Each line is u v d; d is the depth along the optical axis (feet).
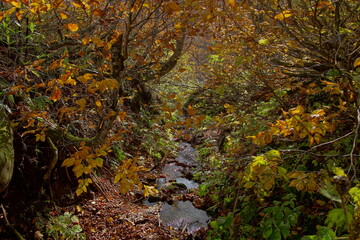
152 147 20.94
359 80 5.23
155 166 19.65
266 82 10.14
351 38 8.88
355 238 3.17
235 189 12.19
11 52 11.08
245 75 12.98
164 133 22.50
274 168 5.77
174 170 19.86
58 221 11.56
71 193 13.73
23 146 11.63
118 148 17.89
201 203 15.40
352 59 7.57
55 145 12.41
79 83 12.13
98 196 14.71
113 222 13.08
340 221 3.14
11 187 11.14
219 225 9.50
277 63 11.78
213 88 12.52
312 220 9.61
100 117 8.39
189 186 17.83
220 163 14.96
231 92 13.15
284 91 11.03
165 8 6.90
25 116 8.27
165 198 16.01
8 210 10.62
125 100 19.83
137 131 20.11
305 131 6.10
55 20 13.44
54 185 13.01
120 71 8.68
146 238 12.30
